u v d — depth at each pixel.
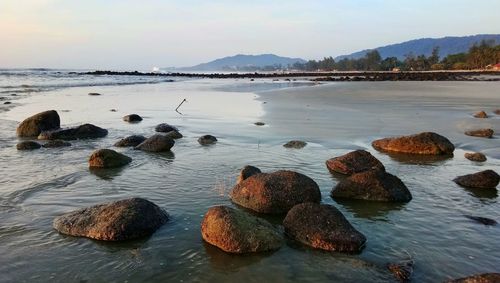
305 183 9.12
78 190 10.14
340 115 22.06
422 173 11.77
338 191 9.77
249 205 8.93
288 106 26.28
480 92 36.94
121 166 12.30
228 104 28.38
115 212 7.73
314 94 35.00
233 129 18.38
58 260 6.75
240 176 10.14
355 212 8.87
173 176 11.31
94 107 27.14
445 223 8.32
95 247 7.17
